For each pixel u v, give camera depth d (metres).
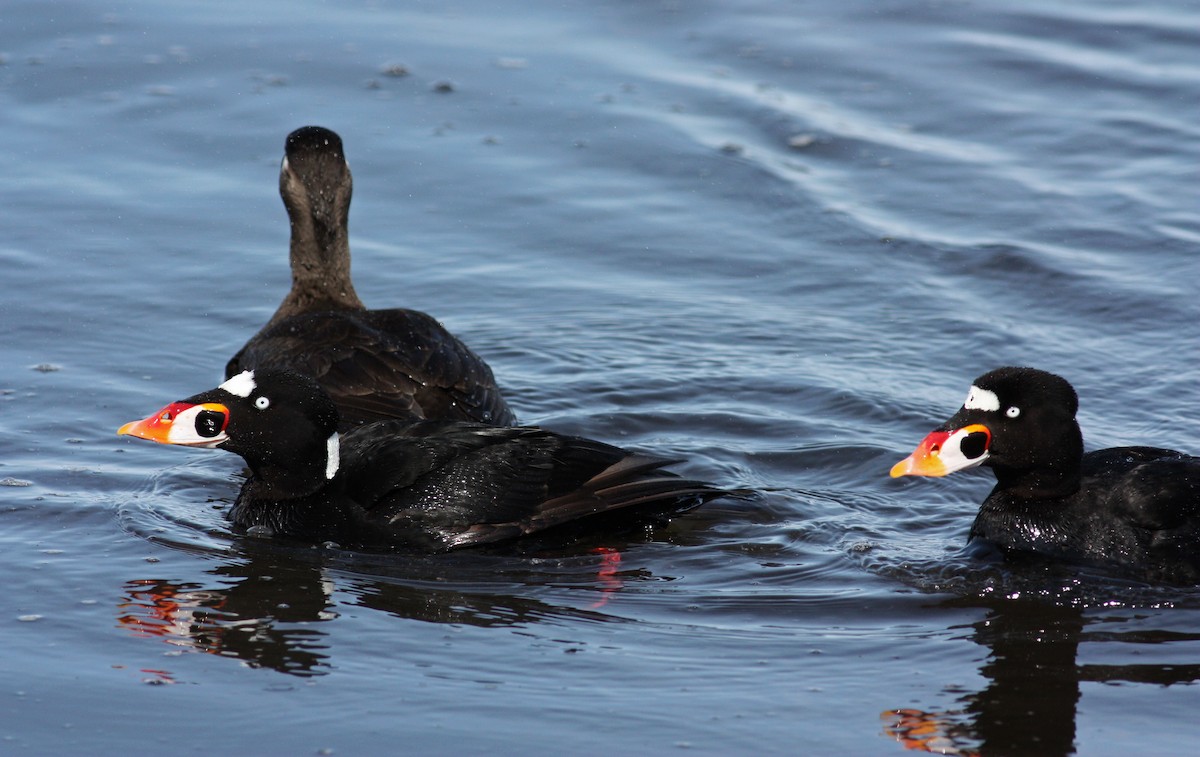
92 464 12.67
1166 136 19.72
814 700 9.24
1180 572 10.88
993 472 12.68
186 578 10.79
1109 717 9.10
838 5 23.30
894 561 11.30
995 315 15.98
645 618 10.38
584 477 11.76
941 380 14.73
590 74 20.95
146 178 18.11
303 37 21.50
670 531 11.91
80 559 11.00
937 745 8.74
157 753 8.49
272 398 11.59
